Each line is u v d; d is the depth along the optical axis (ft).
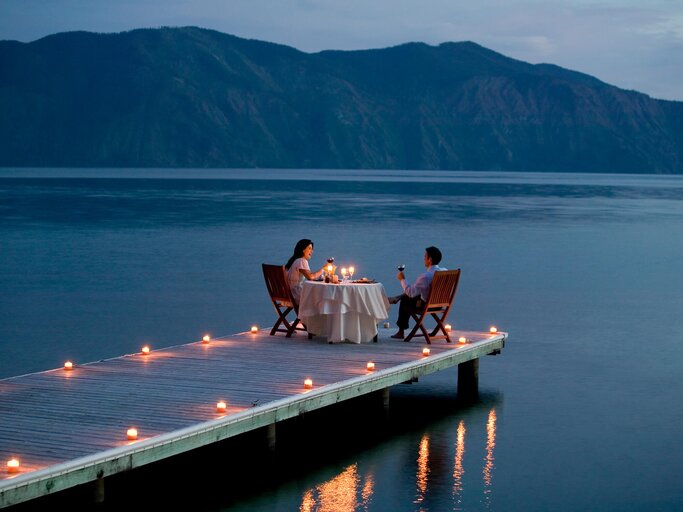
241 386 35.65
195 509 29.09
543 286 84.43
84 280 83.87
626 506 29.73
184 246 115.75
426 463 33.78
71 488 29.66
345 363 40.27
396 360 40.93
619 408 41.81
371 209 206.59
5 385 35.99
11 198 246.88
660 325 64.18
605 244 127.03
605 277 91.81
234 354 42.60
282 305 48.34
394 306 71.36
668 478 32.37
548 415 40.52
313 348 44.11
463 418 39.99
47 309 67.51
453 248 117.91
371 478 32.04
